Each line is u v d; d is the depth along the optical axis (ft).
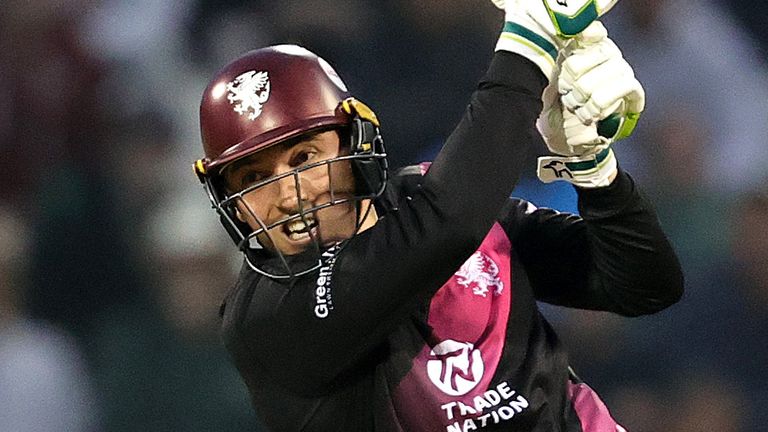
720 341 71.00
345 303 29.30
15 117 81.15
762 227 71.56
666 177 75.92
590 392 33.04
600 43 29.35
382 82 78.07
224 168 31.01
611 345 70.79
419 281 29.14
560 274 34.06
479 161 28.89
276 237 30.96
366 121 30.76
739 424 69.72
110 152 80.07
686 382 70.33
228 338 31.81
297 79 30.91
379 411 30.91
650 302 33.30
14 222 77.66
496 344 31.24
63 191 78.18
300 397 31.40
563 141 30.81
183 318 71.56
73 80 82.28
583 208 32.07
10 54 82.53
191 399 70.08
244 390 69.97
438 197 28.89
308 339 29.89
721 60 80.28
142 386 71.15
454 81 77.87
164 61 82.99
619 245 32.14
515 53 29.32
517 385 30.99
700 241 73.10
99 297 75.87
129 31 84.07
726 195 75.25
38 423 71.31
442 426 30.42
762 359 70.44
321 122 30.50
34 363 72.08
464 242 28.91
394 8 79.10
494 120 28.99
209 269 71.92
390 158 76.89
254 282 31.35
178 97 81.66
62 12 84.33
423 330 31.04
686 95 79.25
